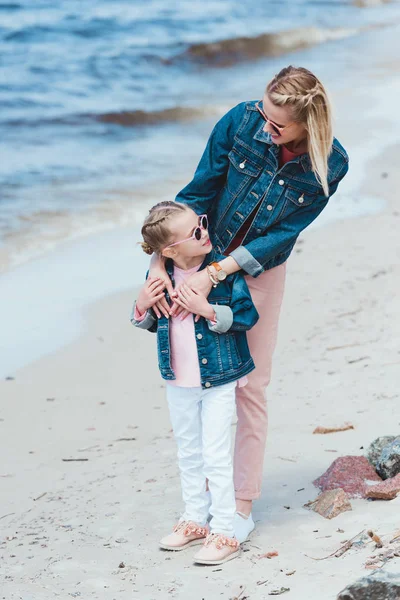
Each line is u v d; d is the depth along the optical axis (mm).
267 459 5727
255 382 4594
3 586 4383
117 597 4137
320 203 4418
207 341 4316
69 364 8609
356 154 16297
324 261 10961
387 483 4855
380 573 3543
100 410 7602
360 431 5980
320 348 8219
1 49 27406
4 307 9875
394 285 9672
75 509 5449
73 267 11141
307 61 26547
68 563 4602
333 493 4824
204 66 26172
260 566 4262
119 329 9422
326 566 4094
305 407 6754
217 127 4461
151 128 19203
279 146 4277
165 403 7664
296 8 37062
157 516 5129
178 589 4145
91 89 22750
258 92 22828
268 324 4578
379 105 20156
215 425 4352
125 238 12258
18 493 5961
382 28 32469
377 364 7438
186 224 4246
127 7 35656
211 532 4457
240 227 4473
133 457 6398
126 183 14930
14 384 8188
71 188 14562
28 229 12500
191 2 37625
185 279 4410
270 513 4895
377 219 12625
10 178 15031
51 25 31219
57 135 18391
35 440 7062
